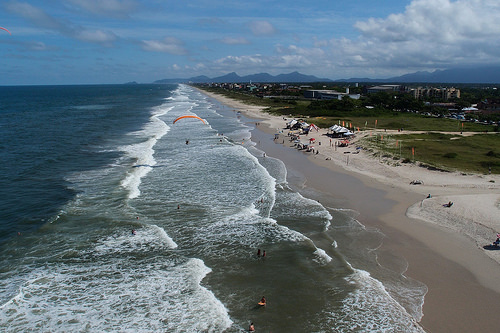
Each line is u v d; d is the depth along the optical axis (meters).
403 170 43.94
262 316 18.69
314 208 32.66
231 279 21.88
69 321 18.14
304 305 19.55
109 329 17.69
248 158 51.69
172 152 55.56
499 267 22.59
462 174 40.91
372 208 32.62
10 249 24.58
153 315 18.70
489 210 30.23
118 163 47.41
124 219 29.33
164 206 32.66
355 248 25.44
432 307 19.19
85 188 36.84
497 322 17.95
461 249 24.83
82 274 22.05
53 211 30.84
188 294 20.41
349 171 45.06
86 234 26.86
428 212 30.91
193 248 25.44
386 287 21.02
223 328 17.84
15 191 35.66
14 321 18.00
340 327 17.92
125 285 21.12
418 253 24.59
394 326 17.91
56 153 52.53
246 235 27.31
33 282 21.09
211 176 42.28
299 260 23.88
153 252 24.69
